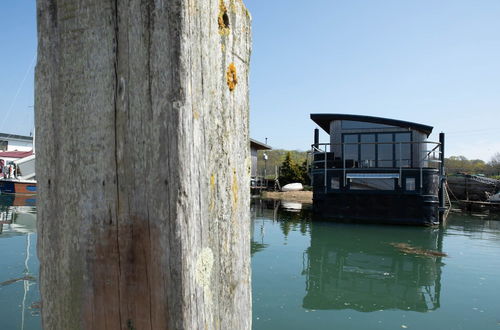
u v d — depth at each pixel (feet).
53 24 3.08
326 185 48.11
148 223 2.72
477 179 85.76
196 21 2.80
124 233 2.81
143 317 2.77
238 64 3.76
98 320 2.92
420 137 50.11
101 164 2.89
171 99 2.65
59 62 3.05
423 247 32.76
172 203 2.64
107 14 2.86
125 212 2.80
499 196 73.97
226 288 3.45
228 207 3.49
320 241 34.58
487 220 56.13
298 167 124.67
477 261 27.81
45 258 3.14
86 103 2.94
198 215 2.79
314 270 24.49
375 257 28.84
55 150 3.09
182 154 2.64
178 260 2.64
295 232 39.29
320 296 19.26
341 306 17.87
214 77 3.17
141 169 2.74
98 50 2.90
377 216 45.44
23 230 35.58
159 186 2.67
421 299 19.17
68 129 3.02
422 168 43.60
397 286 21.45
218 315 3.25
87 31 2.93
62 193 3.06
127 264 2.81
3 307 16.01
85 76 2.94
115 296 2.85
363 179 46.19
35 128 3.17
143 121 2.73
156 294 2.72
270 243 33.45
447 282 22.35
